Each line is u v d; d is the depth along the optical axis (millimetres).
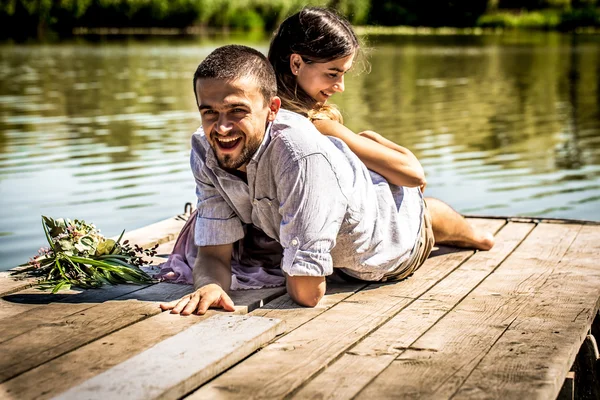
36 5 41594
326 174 3424
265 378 2727
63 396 2492
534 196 8094
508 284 3869
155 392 2512
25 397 2566
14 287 3699
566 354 2945
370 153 3816
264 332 3027
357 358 2932
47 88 17469
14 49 30578
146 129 11992
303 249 3436
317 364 2844
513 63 24750
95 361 2848
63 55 27422
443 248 4582
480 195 8133
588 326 3377
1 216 7145
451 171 9258
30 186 8320
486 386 2670
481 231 4578
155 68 22422
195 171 3658
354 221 3611
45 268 3955
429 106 14750
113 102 15156
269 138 3432
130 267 3904
